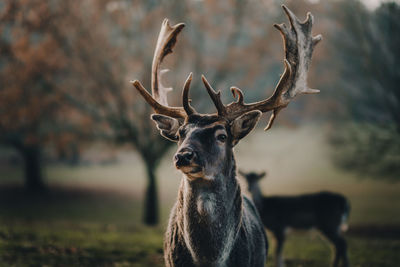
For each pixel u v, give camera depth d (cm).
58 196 3109
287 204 1047
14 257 846
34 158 3272
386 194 2908
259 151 3466
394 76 1680
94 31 1672
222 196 395
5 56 1647
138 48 1730
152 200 1898
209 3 1734
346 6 1697
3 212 2483
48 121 1866
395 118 1702
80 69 1692
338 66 1827
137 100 1775
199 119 407
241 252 415
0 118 1620
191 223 392
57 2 1647
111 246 1051
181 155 365
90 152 4878
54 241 1032
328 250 1173
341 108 1884
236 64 1786
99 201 2983
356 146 1797
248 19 1777
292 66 450
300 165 3747
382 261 992
